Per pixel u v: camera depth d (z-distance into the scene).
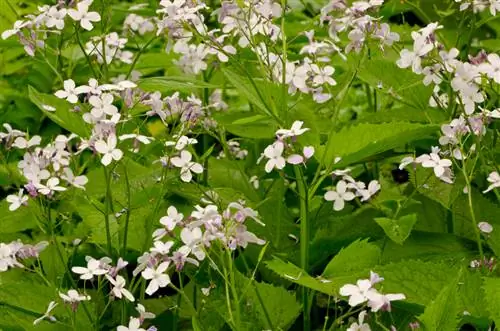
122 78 6.22
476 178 5.52
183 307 4.92
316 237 5.01
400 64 4.37
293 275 4.12
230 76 4.52
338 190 4.39
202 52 5.40
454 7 6.61
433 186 4.93
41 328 4.41
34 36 4.81
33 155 4.51
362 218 5.08
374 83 5.25
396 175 6.89
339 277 4.14
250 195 5.45
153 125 7.65
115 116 4.16
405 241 4.80
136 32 7.74
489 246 4.73
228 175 5.70
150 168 5.54
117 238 4.96
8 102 7.49
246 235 3.82
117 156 4.11
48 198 4.38
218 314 4.45
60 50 5.12
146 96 4.47
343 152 4.51
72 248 5.55
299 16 7.08
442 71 4.39
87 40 7.02
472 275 4.20
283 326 4.40
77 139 6.74
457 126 4.38
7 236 5.54
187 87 4.91
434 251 4.76
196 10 4.59
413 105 5.24
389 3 6.47
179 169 5.16
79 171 4.73
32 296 4.52
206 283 4.86
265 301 4.41
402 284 4.15
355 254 4.37
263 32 4.59
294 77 4.61
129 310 4.71
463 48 6.26
